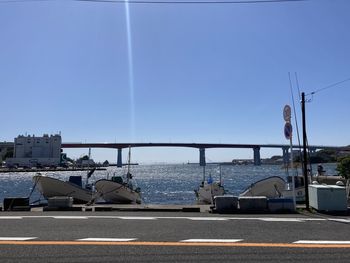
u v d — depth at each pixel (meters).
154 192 64.00
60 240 9.78
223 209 16.11
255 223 12.67
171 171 194.50
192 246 9.12
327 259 8.00
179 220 13.30
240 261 7.87
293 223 12.70
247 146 126.88
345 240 9.87
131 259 7.98
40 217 14.08
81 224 12.36
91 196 33.34
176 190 68.31
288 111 17.77
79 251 8.62
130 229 11.45
